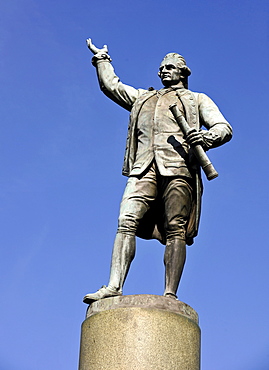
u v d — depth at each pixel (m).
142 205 7.73
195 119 8.05
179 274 7.53
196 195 7.78
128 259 7.51
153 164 7.87
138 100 8.35
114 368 6.68
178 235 7.68
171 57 8.56
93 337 6.90
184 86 8.54
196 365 6.93
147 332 6.80
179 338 6.86
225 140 7.88
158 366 6.68
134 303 6.96
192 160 7.80
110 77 8.63
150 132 8.02
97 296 7.18
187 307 7.11
